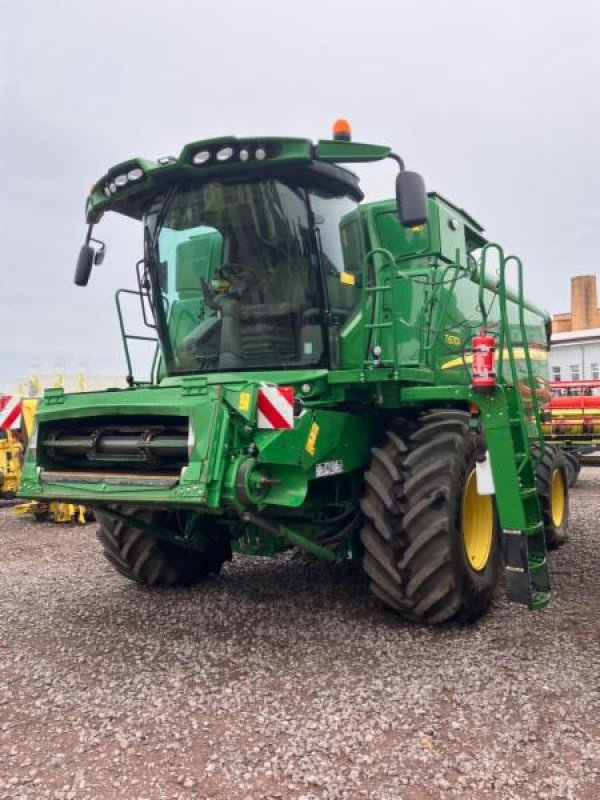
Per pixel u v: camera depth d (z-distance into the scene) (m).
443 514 4.25
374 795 2.61
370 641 4.20
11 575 6.24
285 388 3.78
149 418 4.12
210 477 3.65
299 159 4.25
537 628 4.38
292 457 3.91
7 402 4.66
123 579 5.89
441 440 4.51
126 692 3.57
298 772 2.77
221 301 4.90
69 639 4.39
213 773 2.79
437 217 5.47
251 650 4.11
